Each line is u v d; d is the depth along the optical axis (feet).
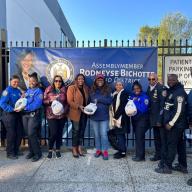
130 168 21.97
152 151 25.84
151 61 26.43
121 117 23.79
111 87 25.79
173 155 20.62
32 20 60.64
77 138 24.41
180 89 20.10
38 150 23.89
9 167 22.31
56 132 23.94
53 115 23.66
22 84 27.32
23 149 26.94
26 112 23.68
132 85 25.88
